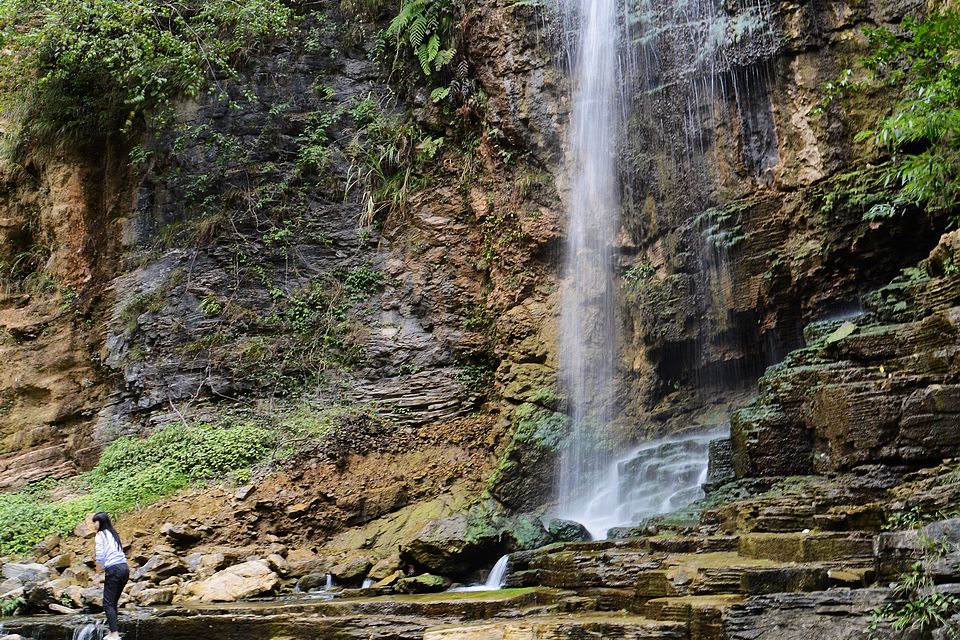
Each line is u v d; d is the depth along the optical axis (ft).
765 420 34.42
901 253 41.47
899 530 24.18
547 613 27.58
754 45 47.06
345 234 59.88
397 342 55.57
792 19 46.03
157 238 61.31
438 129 60.13
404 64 62.69
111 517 47.85
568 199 52.80
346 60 64.69
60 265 63.87
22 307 64.59
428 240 57.52
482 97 56.70
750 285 44.86
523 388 49.47
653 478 42.78
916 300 33.45
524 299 52.44
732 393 46.19
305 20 65.77
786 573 23.32
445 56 59.16
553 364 50.08
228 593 37.32
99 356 60.75
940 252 33.53
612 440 47.70
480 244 56.13
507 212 54.03
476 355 53.93
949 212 38.47
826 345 35.19
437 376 53.88
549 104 54.44
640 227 50.24
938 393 28.25
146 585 39.19
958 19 31.48
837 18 45.11
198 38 62.64
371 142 61.67
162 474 50.31
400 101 62.85
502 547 38.22
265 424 53.31
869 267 42.22
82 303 62.54
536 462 45.93
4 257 66.28
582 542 33.58
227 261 59.31
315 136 61.67
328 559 41.55
